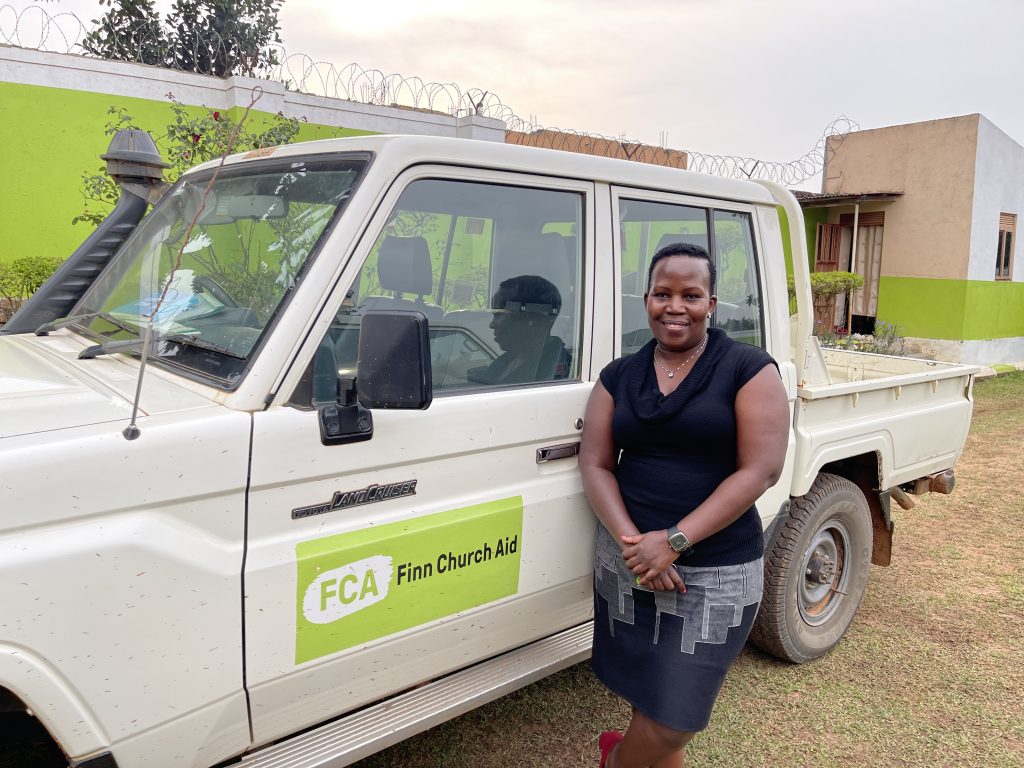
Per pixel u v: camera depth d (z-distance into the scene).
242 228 2.48
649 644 2.41
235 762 2.10
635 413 2.39
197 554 1.89
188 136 7.62
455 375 2.48
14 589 1.64
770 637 3.67
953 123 13.52
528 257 2.64
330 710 2.25
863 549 4.02
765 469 2.27
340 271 2.13
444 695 2.48
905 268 14.46
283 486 2.03
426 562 2.32
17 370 2.27
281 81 9.27
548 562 2.68
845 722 3.39
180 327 2.39
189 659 1.90
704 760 3.12
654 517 2.39
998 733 3.34
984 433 9.10
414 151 2.29
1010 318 15.12
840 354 5.53
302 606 2.07
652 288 2.36
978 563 5.23
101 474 1.75
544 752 3.11
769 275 3.41
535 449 2.61
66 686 1.73
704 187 3.14
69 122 8.50
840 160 15.16
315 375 2.11
